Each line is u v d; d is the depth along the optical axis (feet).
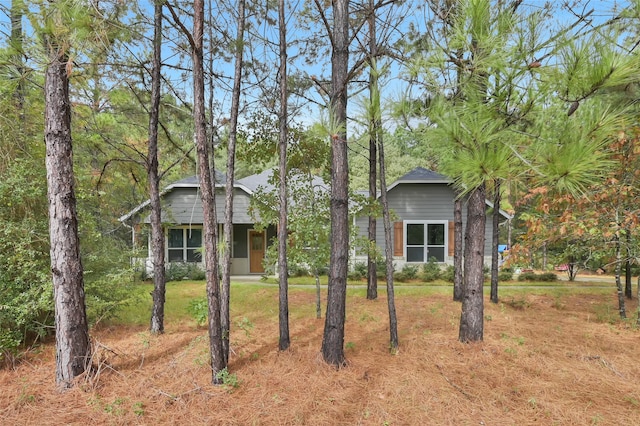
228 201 14.80
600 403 10.69
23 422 10.17
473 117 6.81
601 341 16.30
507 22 6.98
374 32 16.61
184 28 10.77
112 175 25.58
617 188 16.63
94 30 9.49
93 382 12.30
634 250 19.52
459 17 7.94
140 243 35.01
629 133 9.76
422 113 8.66
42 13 8.86
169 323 21.27
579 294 31.30
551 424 9.64
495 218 26.94
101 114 23.31
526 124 7.02
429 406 10.59
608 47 5.73
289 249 21.71
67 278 12.34
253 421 10.02
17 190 15.23
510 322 19.92
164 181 43.19
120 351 15.69
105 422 10.14
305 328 19.43
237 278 44.57
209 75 16.56
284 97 15.58
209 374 12.95
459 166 6.41
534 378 12.38
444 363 13.62
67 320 12.28
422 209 44.34
